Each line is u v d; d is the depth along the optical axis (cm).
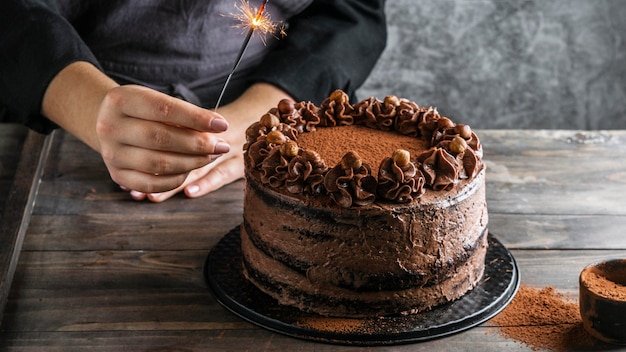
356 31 123
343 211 79
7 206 95
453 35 175
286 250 82
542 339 80
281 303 83
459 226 82
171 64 117
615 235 94
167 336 80
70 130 97
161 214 98
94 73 96
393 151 84
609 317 78
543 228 96
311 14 125
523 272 89
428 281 81
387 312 82
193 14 115
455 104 181
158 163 87
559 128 183
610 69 178
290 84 114
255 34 119
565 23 175
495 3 172
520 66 178
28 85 98
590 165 108
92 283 87
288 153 81
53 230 95
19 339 80
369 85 179
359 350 79
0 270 86
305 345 79
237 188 104
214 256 91
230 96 122
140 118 86
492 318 82
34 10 102
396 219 79
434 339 80
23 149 106
